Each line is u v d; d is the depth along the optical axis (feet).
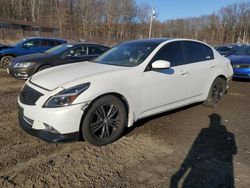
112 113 12.35
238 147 12.71
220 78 18.71
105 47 30.01
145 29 249.34
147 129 14.53
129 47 15.71
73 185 9.36
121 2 229.25
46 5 247.09
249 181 9.93
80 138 11.98
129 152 11.86
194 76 16.15
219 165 10.99
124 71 12.76
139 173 10.25
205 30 287.69
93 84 11.53
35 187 9.15
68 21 226.99
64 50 27.32
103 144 12.33
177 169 10.61
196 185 9.60
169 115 17.02
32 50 37.24
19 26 164.66
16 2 238.27
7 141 12.39
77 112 11.02
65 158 11.13
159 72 13.94
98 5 220.23
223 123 16.01
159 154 11.78
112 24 221.25
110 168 10.52
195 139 13.50
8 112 16.48
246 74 28.78
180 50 15.80
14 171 10.00
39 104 11.08
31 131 11.46
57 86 11.35
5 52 35.37
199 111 18.19
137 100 13.08
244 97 23.26
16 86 24.30
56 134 11.01
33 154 11.32
